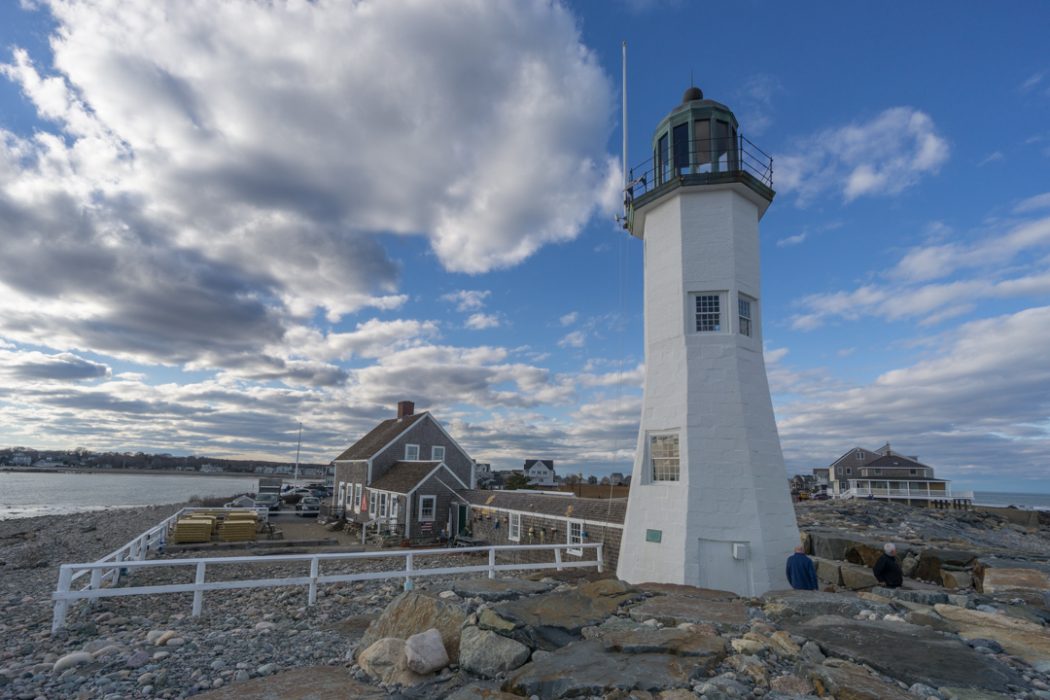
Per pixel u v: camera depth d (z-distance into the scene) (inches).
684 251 580.1
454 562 945.5
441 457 1678.2
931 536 894.4
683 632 271.1
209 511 1563.7
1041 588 424.8
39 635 382.6
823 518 1019.3
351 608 463.2
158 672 278.2
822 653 252.4
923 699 197.6
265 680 263.4
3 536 1396.4
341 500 1790.1
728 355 546.3
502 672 243.6
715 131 588.4
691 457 532.7
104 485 5866.1
